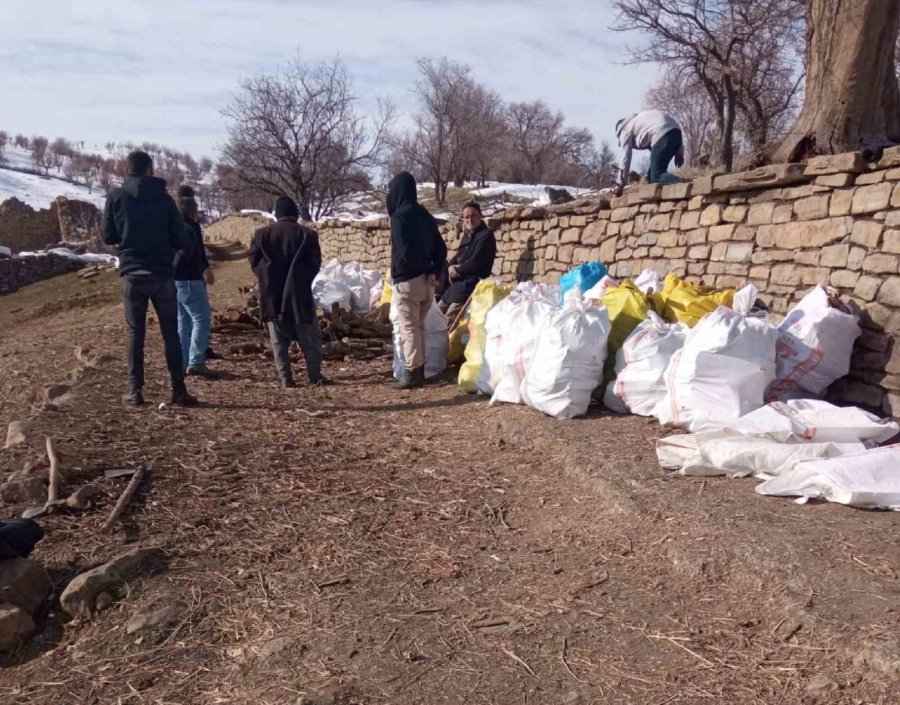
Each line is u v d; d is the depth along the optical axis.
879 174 4.87
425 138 41.19
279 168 31.89
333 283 10.56
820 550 2.94
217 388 6.66
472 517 3.81
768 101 20.83
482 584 3.11
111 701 2.47
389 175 40.56
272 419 5.61
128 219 5.45
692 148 27.73
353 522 3.75
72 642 2.82
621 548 3.30
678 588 2.92
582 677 2.44
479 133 42.72
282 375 6.93
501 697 2.37
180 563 3.28
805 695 2.23
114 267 28.92
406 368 6.75
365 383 7.13
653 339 5.13
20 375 7.10
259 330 9.67
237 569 3.26
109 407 5.57
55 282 28.30
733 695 2.28
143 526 3.61
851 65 6.55
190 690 2.49
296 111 31.28
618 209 8.16
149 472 4.25
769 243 5.90
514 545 3.48
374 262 16.59
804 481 3.52
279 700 2.38
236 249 29.81
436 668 2.53
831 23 6.64
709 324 4.66
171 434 5.00
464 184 45.97
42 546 3.38
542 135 50.62
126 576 3.14
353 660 2.59
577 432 4.82
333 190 33.41
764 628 2.58
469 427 5.38
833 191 5.24
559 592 3.00
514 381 5.70
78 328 10.63
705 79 19.02
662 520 3.41
